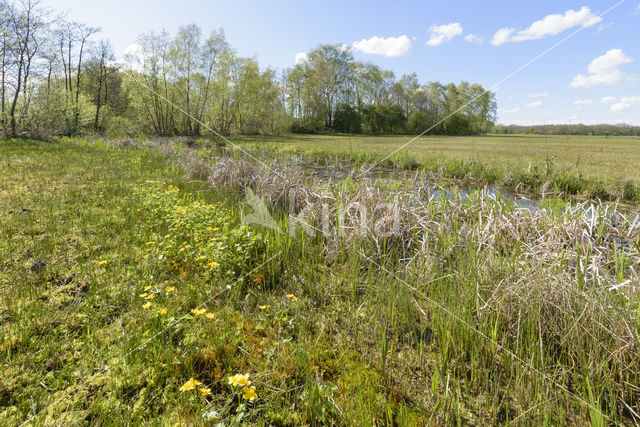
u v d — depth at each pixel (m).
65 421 1.82
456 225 4.14
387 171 11.69
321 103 55.97
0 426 1.76
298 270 3.79
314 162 13.89
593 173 9.95
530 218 4.42
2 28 21.00
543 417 1.98
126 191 6.93
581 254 3.43
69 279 3.31
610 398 2.06
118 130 25.98
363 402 2.06
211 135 32.62
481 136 48.44
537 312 2.57
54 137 21.89
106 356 2.29
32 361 2.22
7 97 22.08
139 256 3.88
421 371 2.41
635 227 4.07
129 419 1.84
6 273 3.31
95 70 34.84
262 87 43.28
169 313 2.70
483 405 2.10
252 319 2.85
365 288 3.55
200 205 5.55
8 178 7.54
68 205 5.60
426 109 56.84
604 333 2.42
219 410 1.93
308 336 2.70
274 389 2.12
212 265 3.26
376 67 60.19
